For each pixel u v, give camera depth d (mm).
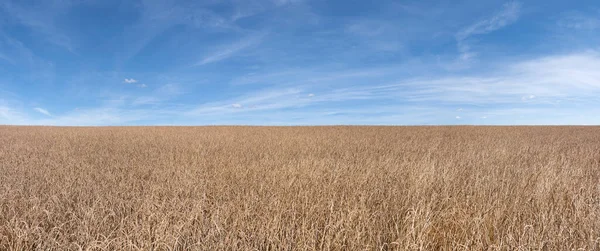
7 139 15758
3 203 4727
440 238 3816
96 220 3854
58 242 3344
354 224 3766
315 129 26344
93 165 8188
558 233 3473
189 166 8023
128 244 3164
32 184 5973
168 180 6215
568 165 7727
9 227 3727
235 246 3217
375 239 3480
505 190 5391
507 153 10445
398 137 18188
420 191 5250
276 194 5152
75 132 21078
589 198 4910
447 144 14156
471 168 8000
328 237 3393
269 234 3574
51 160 9047
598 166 8523
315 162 7758
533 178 6465
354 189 5434
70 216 4188
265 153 10227
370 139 16297
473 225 3723
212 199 5168
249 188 5703
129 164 8367
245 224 3902
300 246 3316
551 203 4621
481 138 17438
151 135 18750
